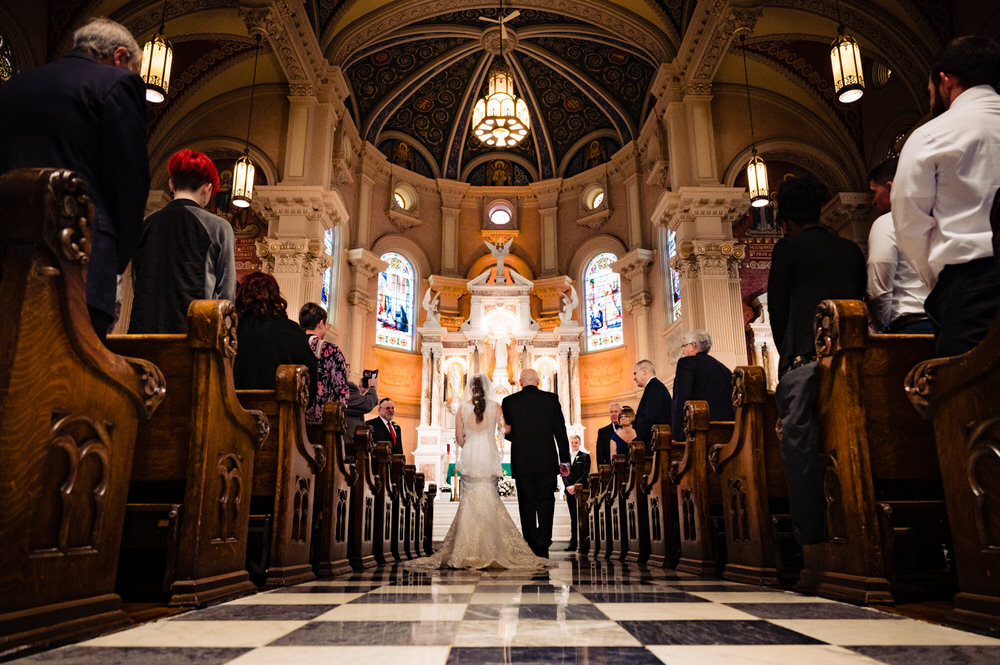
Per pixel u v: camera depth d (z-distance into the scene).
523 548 5.35
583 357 19.52
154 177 13.24
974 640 1.76
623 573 4.36
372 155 19.05
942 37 10.43
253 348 3.81
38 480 1.63
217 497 2.64
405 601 2.66
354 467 4.54
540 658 1.54
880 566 2.52
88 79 2.31
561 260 20.52
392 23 15.09
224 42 12.95
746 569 3.54
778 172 14.00
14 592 1.56
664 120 14.93
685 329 13.23
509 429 5.95
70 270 1.68
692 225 13.30
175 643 1.71
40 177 1.57
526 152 21.27
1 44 9.62
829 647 1.67
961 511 2.04
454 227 20.69
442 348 18.42
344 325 17.28
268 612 2.29
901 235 2.38
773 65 13.48
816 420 2.84
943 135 2.28
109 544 1.96
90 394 1.83
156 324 3.24
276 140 13.75
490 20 15.59
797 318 3.15
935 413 2.15
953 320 2.22
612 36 15.96
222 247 3.44
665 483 4.94
